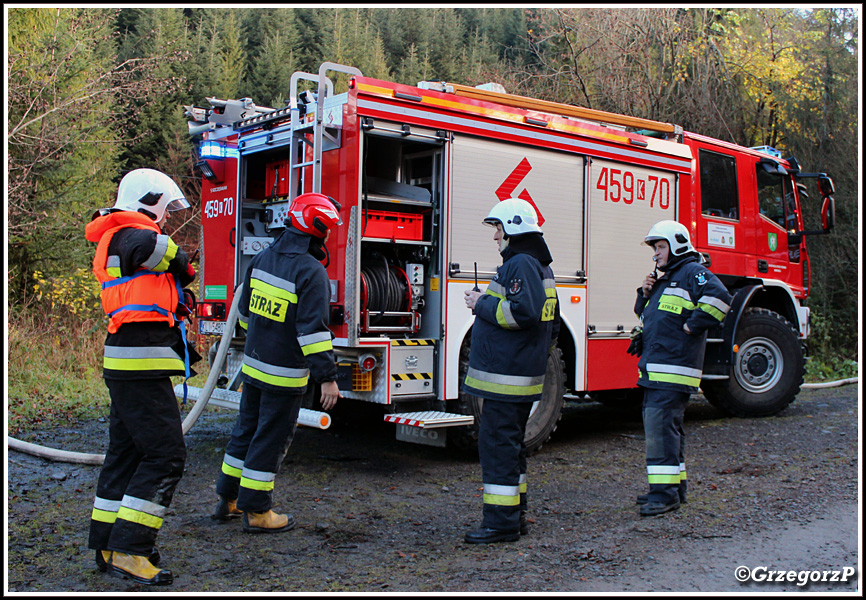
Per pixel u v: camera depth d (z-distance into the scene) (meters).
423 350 5.43
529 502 4.68
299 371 3.88
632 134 6.78
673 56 14.14
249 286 4.06
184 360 3.36
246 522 3.96
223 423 7.02
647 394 4.48
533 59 17.25
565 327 6.22
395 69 22.91
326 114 5.10
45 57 9.75
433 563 3.54
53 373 8.44
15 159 9.45
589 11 14.12
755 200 7.95
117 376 3.22
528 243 3.94
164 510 3.32
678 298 4.42
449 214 5.48
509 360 3.84
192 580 3.28
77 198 10.40
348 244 5.03
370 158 5.69
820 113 14.25
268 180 6.02
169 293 3.29
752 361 7.61
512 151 5.88
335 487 4.95
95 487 4.79
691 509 4.41
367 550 3.73
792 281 8.37
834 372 11.90
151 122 18.31
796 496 4.66
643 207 6.85
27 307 9.72
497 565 3.51
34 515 4.19
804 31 14.55
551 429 6.09
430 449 6.20
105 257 3.27
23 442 5.59
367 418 7.38
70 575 3.32
